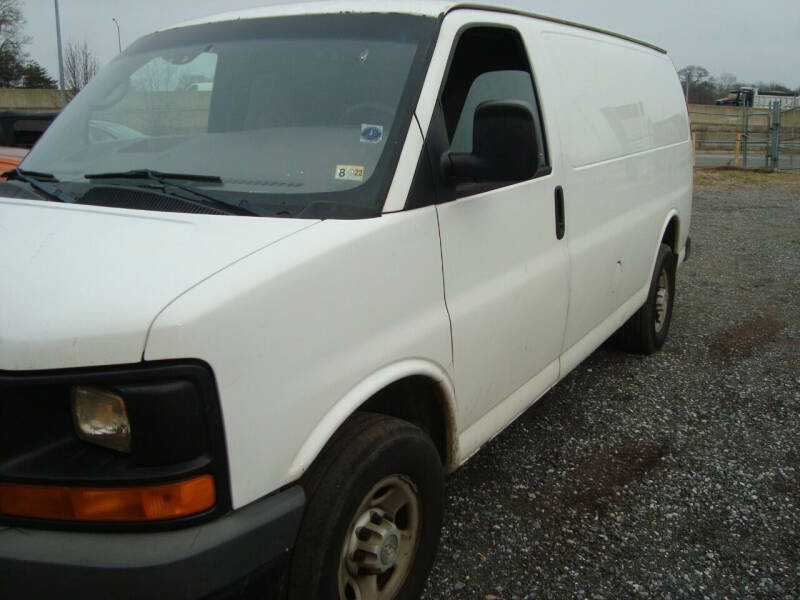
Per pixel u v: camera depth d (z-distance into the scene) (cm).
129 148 290
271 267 199
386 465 230
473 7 304
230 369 184
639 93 476
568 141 357
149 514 178
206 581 179
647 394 481
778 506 349
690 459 394
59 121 327
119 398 174
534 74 338
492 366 299
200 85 298
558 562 305
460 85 291
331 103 268
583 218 373
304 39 292
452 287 269
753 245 1014
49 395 181
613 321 442
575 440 415
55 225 226
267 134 270
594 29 435
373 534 231
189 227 219
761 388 491
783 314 671
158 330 174
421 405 279
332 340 215
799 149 2522
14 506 181
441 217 261
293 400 202
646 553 312
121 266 194
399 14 285
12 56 5203
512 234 305
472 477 372
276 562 197
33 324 177
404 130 251
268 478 197
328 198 239
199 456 181
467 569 299
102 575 172
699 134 3075
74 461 180
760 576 297
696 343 586
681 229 563
